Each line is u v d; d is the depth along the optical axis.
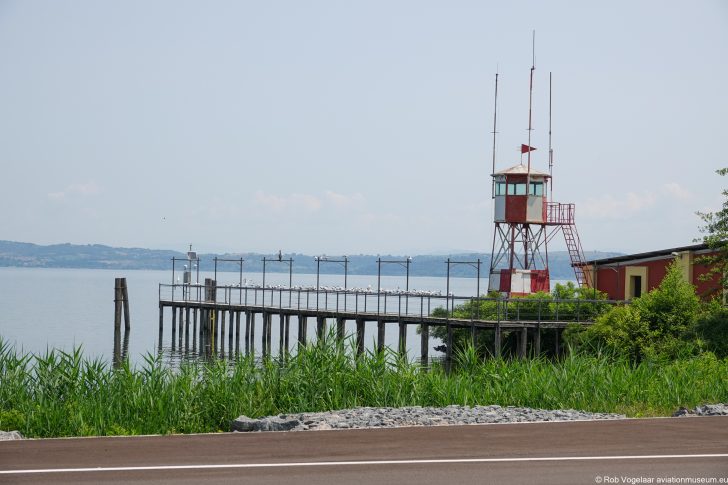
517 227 141.62
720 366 58.31
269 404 48.53
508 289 136.75
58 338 167.88
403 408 41.69
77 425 42.78
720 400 50.69
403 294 119.62
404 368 51.81
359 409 41.25
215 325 154.12
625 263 120.94
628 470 26.41
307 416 37.94
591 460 27.94
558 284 125.06
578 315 108.75
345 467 26.64
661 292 86.94
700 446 30.72
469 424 36.28
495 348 103.50
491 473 25.88
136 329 199.75
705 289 104.56
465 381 51.84
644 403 50.03
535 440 31.94
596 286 127.00
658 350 81.56
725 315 81.56
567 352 107.25
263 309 144.00
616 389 50.75
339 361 51.12
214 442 31.17
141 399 46.12
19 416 42.91
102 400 46.66
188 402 46.69
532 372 52.44
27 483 24.23
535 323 104.94
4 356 51.03
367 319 124.19
